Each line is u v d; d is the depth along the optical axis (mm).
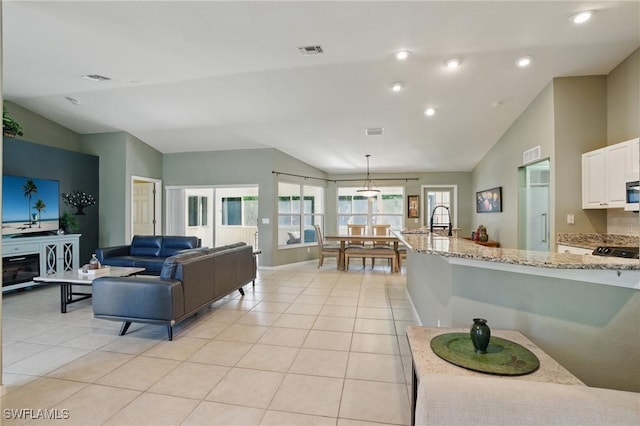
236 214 9227
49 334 3129
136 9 2557
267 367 2484
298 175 7406
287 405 1995
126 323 3119
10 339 3002
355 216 8555
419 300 3465
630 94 3336
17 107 5109
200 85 4145
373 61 3432
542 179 4438
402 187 8273
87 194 5957
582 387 922
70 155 5645
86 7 2545
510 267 1838
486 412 871
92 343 2920
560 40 3023
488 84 3914
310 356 2678
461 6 2496
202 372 2402
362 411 1936
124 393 2119
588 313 1655
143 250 5645
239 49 3193
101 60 3492
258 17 2639
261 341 2984
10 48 3229
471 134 5523
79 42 3104
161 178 7164
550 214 3873
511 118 4863
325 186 8406
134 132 6168
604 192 3377
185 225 7340
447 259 2109
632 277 1544
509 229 5215
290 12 2570
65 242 5152
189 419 1855
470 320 2023
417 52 3240
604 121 3674
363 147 6379
